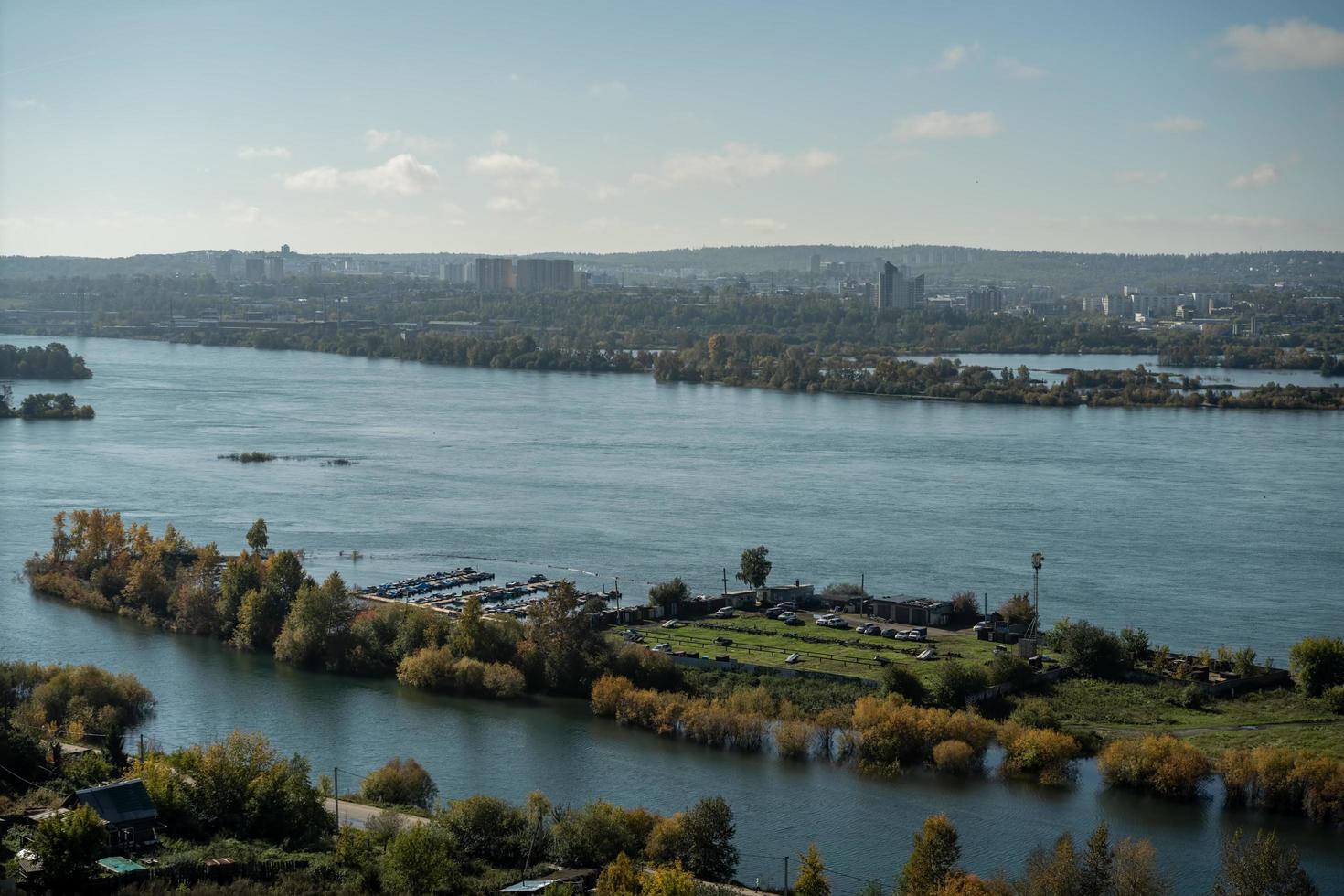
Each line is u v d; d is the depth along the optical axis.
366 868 117.94
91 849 113.31
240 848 121.00
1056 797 145.75
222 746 136.12
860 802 143.62
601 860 123.06
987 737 155.88
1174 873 127.12
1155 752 147.75
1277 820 140.38
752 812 140.50
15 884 109.69
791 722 161.00
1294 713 169.75
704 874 122.75
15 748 138.62
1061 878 116.12
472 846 125.50
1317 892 118.88
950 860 118.56
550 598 189.38
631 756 157.38
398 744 160.75
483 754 157.62
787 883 122.81
